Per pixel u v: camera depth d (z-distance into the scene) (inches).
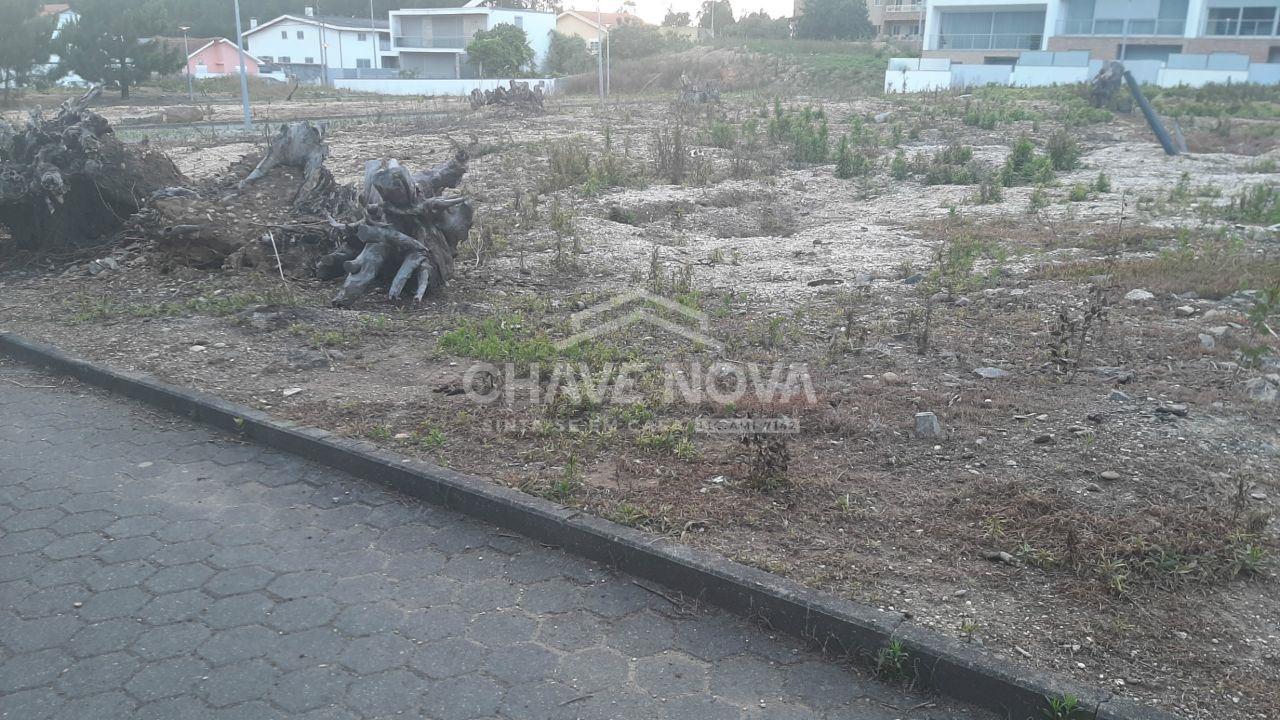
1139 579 133.3
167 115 1112.2
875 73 1566.2
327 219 330.6
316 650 125.2
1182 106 995.9
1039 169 567.8
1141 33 1669.5
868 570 135.8
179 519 161.3
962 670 113.0
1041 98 1059.9
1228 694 110.0
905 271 331.3
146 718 112.2
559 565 146.6
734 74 1556.3
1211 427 186.9
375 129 879.1
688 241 408.8
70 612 133.9
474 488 161.5
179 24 2662.4
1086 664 114.8
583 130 848.3
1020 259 347.6
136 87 1663.4
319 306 280.2
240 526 158.9
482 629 129.7
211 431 199.2
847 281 320.5
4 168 338.0
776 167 621.6
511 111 1032.8
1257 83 1245.1
